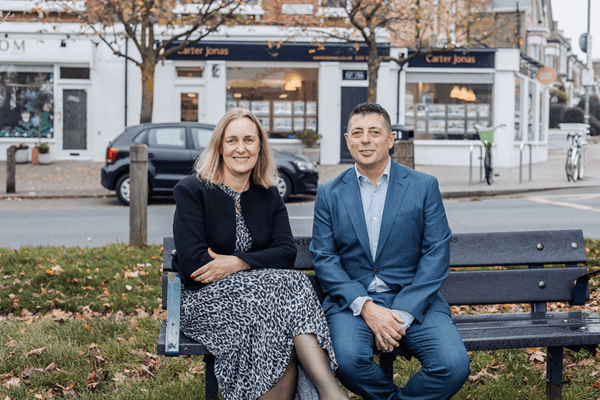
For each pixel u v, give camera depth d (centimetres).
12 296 557
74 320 493
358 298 324
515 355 418
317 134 2086
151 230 985
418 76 2189
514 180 1755
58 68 2077
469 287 377
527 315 375
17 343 436
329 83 2105
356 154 347
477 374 389
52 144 2095
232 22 1705
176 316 316
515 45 3075
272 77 2112
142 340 443
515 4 3194
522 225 1013
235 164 340
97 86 2078
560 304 546
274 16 2100
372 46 1703
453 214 1142
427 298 324
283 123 2133
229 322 307
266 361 297
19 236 939
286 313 303
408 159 755
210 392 326
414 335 321
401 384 377
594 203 1298
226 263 324
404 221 341
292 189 1362
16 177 1741
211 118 2092
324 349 306
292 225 1003
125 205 1340
